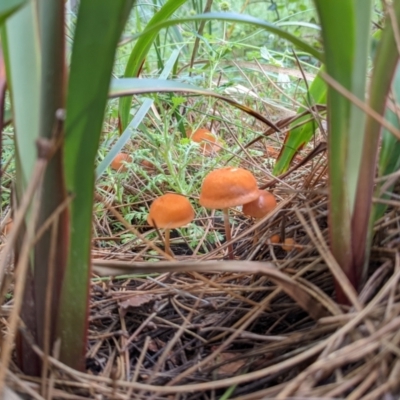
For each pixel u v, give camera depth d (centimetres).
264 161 33
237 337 16
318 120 22
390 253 15
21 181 12
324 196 21
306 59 55
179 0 21
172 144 31
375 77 13
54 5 11
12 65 11
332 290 16
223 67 46
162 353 16
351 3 12
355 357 11
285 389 11
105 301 19
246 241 25
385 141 15
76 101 11
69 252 12
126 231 27
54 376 13
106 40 11
